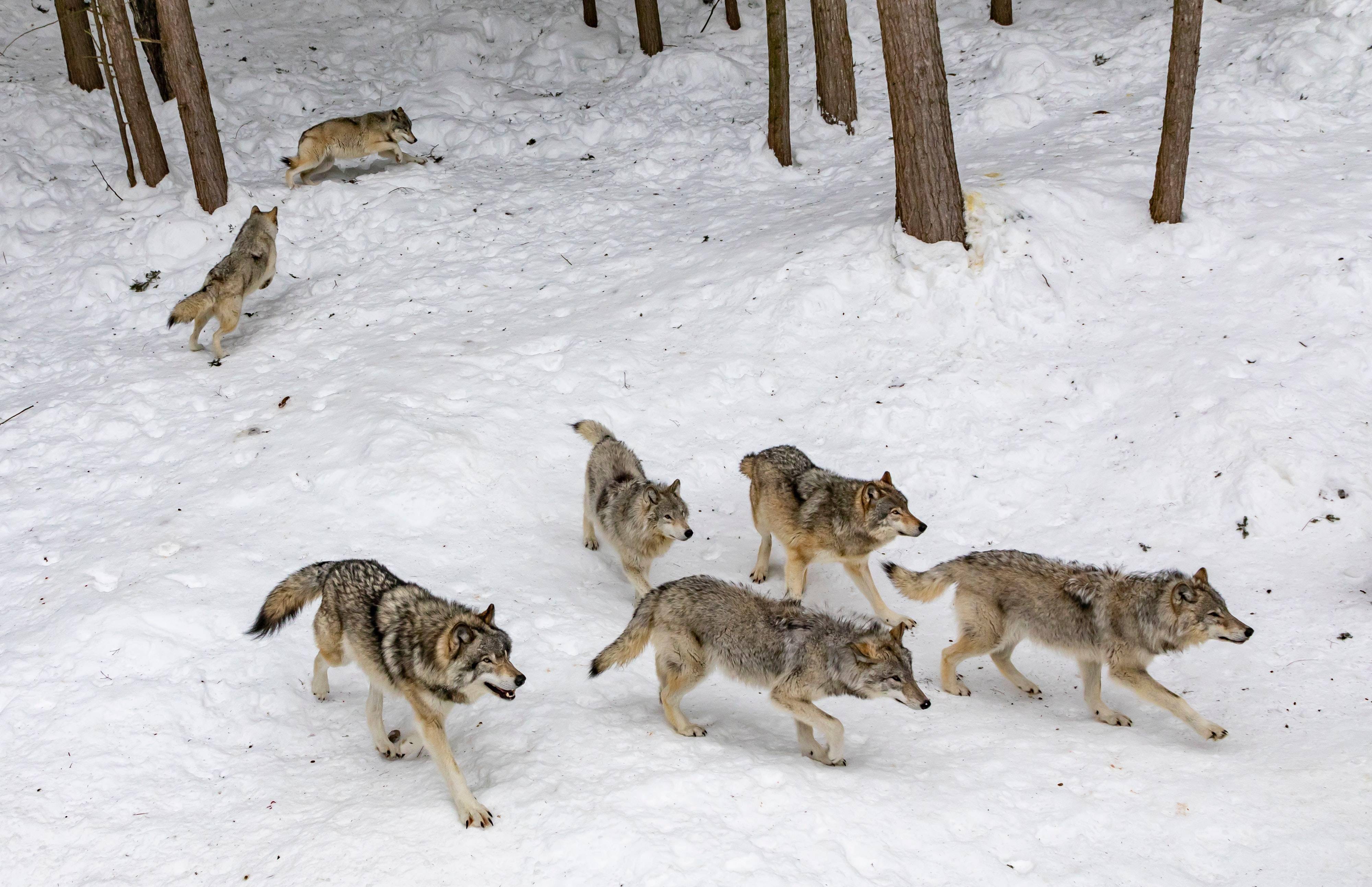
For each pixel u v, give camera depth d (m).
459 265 14.34
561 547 8.89
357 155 16.64
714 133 17.42
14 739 6.41
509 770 5.85
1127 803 5.55
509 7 22.42
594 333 12.21
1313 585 7.76
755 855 5.06
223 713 6.64
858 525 7.75
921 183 11.81
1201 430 9.34
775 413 10.83
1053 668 7.52
